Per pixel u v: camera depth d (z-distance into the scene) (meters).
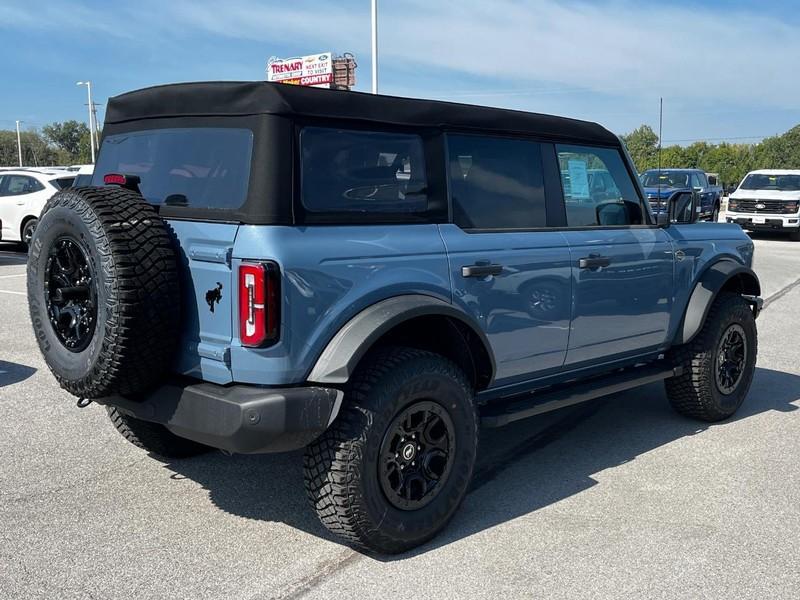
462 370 3.97
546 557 3.59
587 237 4.68
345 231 3.45
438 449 3.70
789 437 5.43
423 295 3.68
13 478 4.44
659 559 3.58
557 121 4.67
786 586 3.35
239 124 3.40
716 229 5.88
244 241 3.20
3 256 15.88
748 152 81.75
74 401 5.94
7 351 7.51
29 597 3.17
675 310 5.37
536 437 5.41
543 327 4.37
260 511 4.06
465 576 3.40
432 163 3.89
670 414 6.00
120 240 3.16
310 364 3.32
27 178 15.98
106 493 4.26
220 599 3.19
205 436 3.30
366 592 3.26
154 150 3.79
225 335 3.28
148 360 3.29
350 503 3.37
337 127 3.51
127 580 3.33
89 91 54.88
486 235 4.07
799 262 17.28
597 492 4.39
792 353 8.18
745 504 4.23
